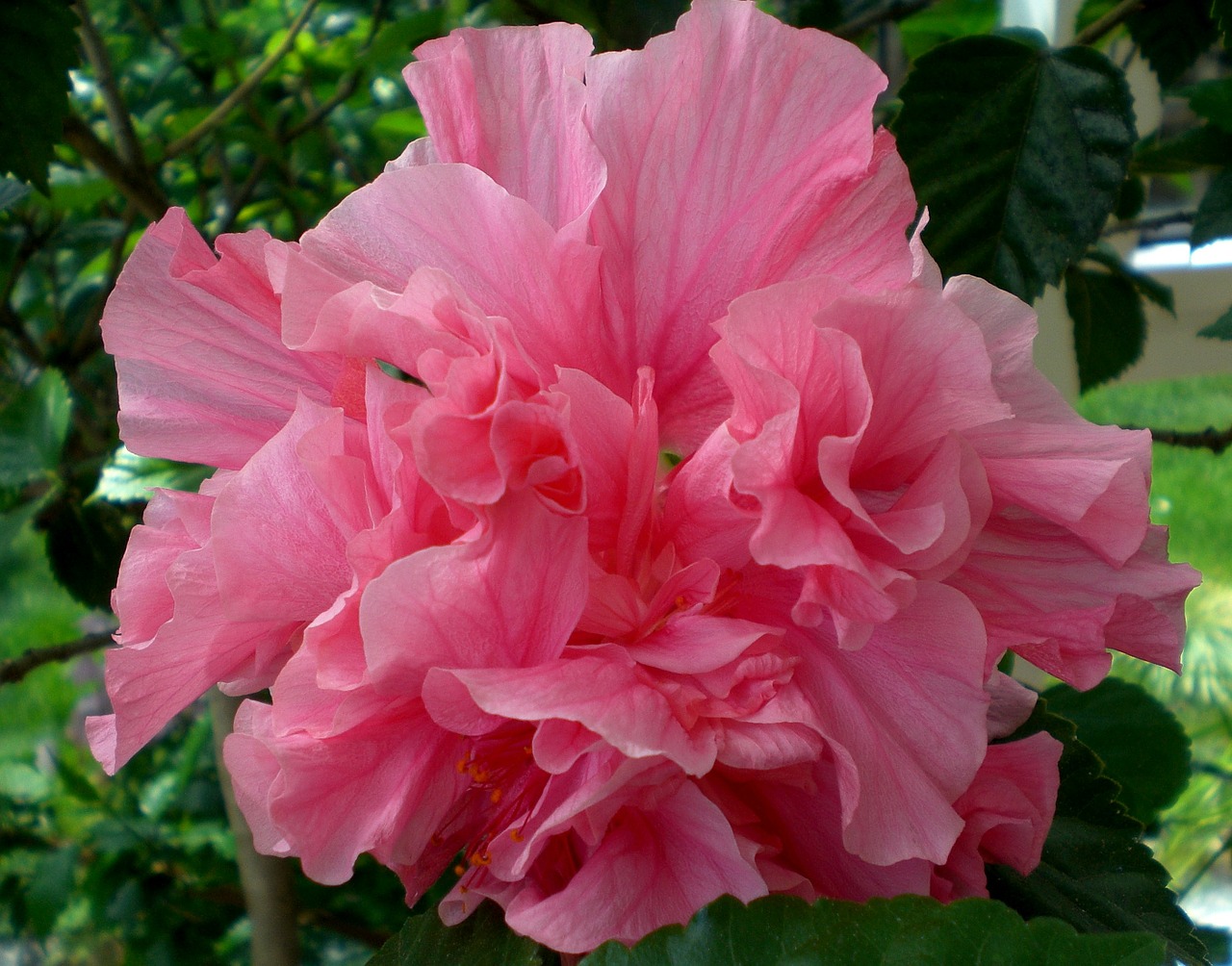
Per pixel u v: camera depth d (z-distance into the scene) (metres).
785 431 0.16
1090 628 0.17
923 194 0.24
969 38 0.25
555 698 0.15
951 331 0.16
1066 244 0.24
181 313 0.20
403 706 0.17
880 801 0.16
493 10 0.32
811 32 0.17
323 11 0.49
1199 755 0.55
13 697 0.65
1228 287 0.46
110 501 0.35
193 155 0.43
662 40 0.17
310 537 0.17
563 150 0.18
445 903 0.18
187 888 0.42
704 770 0.15
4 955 0.54
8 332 0.47
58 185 0.36
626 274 0.18
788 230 0.17
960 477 0.16
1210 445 0.30
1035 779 0.18
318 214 0.45
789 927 0.15
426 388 0.19
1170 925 0.21
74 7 0.32
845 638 0.16
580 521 0.16
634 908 0.16
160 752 0.48
